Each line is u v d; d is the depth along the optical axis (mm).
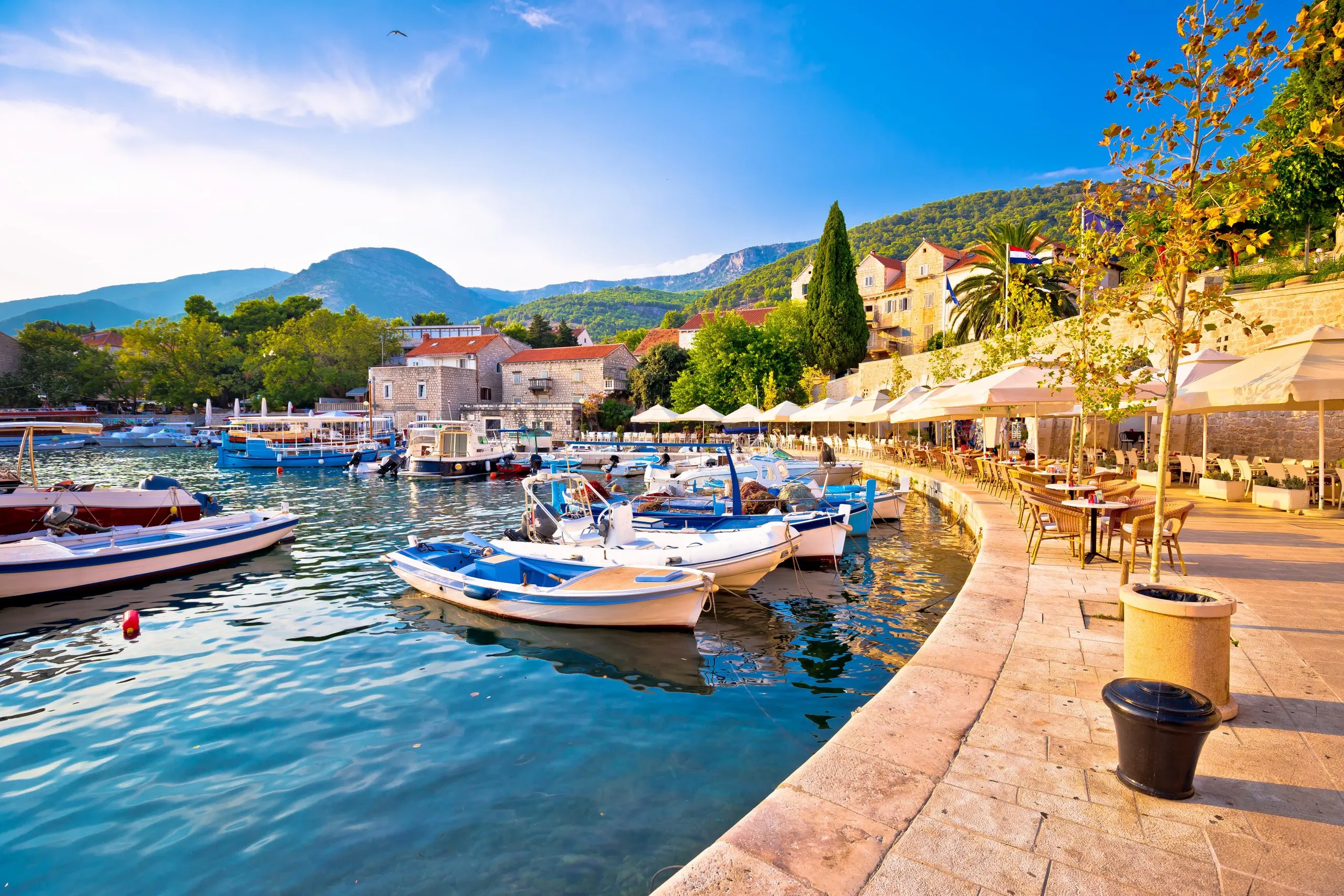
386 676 7746
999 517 12859
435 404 58594
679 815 4797
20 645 8914
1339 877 2756
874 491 15156
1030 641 5699
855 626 9328
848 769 3697
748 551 10570
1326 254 21844
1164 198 5180
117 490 15180
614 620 9203
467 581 9930
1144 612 4203
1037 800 3379
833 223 50094
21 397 71812
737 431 50062
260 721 6516
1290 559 8508
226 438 42156
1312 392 9672
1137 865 2869
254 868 4324
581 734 6137
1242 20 4602
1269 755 3750
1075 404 14891
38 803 5125
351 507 23172
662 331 88875
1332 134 4277
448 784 5285
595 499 16594
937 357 30375
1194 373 13445
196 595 11406
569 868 4227
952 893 2727
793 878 2834
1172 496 15156
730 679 7527
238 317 97625
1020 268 22672
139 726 6422
